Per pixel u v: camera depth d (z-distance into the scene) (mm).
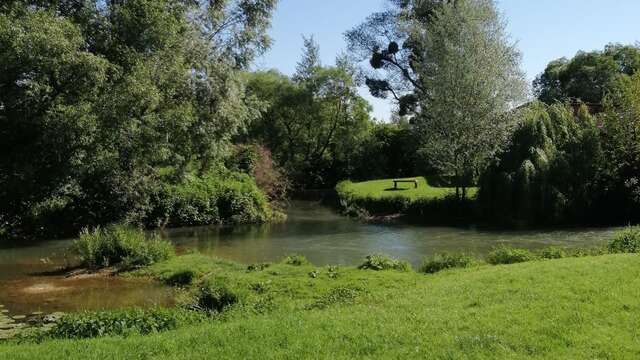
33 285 16547
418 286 12562
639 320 8328
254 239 25641
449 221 29797
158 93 21297
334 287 13836
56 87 19391
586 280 10633
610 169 26891
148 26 21281
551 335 7848
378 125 62000
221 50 30547
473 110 30750
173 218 29922
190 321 10547
